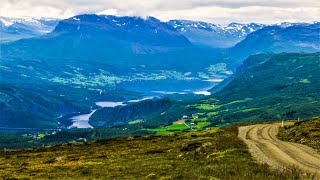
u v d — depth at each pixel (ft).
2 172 240.94
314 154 236.02
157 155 275.39
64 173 220.64
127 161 255.09
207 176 165.99
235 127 479.00
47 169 242.58
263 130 424.05
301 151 248.11
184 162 225.35
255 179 155.22
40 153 377.91
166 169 204.85
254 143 291.99
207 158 230.68
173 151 291.17
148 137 459.73
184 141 360.48
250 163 197.36
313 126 388.16
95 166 240.32
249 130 426.92
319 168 190.39
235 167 181.88
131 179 184.75
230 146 272.10
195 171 181.88
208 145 278.67
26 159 332.60
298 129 379.35
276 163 202.18
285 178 157.89
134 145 375.86
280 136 361.71
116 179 188.03
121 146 378.94
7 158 353.31
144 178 182.39
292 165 196.54
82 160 282.56
